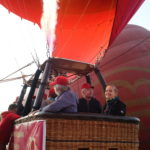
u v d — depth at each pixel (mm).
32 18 6141
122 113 3896
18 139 4000
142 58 11602
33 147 3189
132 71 11188
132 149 3484
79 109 4668
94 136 3262
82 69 4797
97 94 11008
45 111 3203
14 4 6059
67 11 5016
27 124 3547
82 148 3188
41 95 3861
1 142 4676
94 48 5715
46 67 4117
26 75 5926
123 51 11930
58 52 5660
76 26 5391
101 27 5465
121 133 3436
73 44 5672
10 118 4656
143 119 10289
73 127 3176
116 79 11211
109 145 3330
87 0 4816
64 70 4855
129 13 5223
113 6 4980
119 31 5531
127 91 10805
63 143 3107
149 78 11023
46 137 3078
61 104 3275
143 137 10305
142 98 10516
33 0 5406
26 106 4797
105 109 4371
